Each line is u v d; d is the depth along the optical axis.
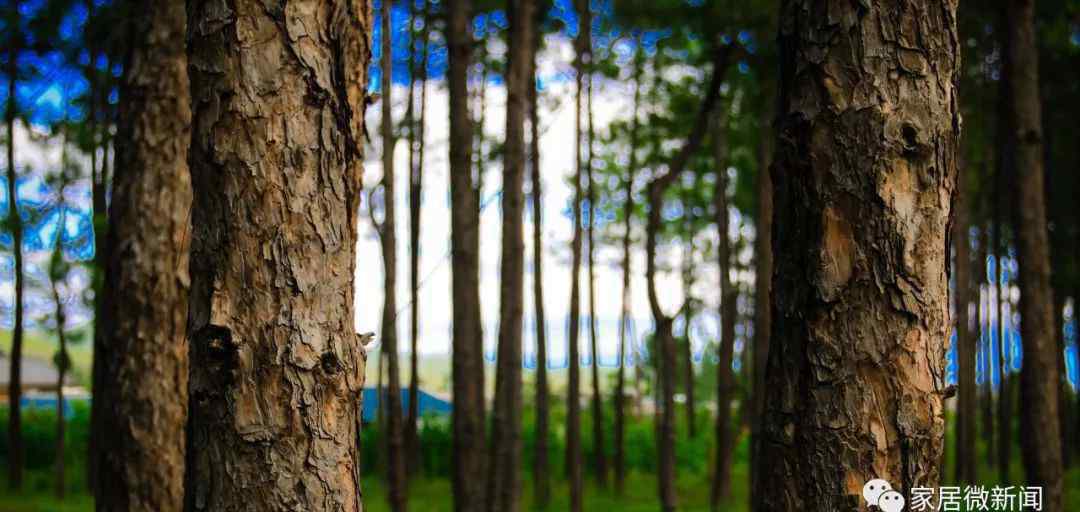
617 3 10.74
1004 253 18.55
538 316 13.18
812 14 2.37
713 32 7.90
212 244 2.16
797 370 2.32
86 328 14.35
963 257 13.82
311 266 2.19
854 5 2.33
